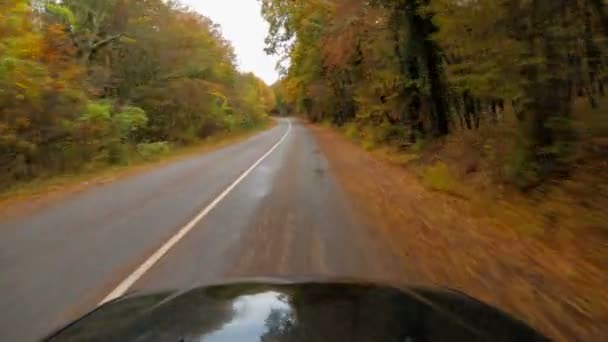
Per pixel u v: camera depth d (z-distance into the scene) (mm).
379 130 26469
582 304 4633
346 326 2043
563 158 9406
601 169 8578
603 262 5832
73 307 4973
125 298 2910
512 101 9984
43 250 7320
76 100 19938
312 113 84812
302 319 2088
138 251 7090
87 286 5605
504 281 5375
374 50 22109
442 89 18797
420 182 14023
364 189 12867
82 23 30109
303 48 39812
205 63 40156
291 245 7211
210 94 42312
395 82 20906
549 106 9391
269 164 19719
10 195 13469
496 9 9445
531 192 9430
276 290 2514
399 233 7848
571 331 4035
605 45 8922
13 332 4387
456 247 6898
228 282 2764
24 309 4945
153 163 22656
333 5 21578
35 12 22156
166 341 1965
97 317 2541
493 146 12867
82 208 11062
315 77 45781
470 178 12320
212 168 18891
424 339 1995
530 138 9680
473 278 5520
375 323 2104
